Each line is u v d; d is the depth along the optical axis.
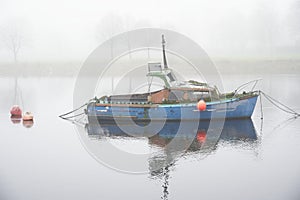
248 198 14.00
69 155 19.83
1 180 16.16
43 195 14.44
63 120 29.80
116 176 16.48
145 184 15.60
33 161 18.83
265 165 17.48
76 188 15.23
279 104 34.12
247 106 26.78
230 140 22.12
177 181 15.80
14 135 24.75
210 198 14.12
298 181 15.44
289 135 23.02
